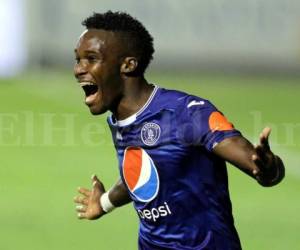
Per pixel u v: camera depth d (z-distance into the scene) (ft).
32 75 277.85
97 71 50.08
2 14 278.67
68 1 278.87
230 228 51.49
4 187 129.80
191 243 51.21
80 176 138.00
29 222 106.63
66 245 95.71
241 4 268.62
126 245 95.96
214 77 267.39
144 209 51.96
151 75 269.23
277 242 96.78
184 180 50.29
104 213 61.46
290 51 265.95
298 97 228.22
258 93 235.81
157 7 270.46
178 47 271.49
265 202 118.62
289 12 264.93
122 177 52.70
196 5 270.87
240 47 269.44
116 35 50.21
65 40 280.10
